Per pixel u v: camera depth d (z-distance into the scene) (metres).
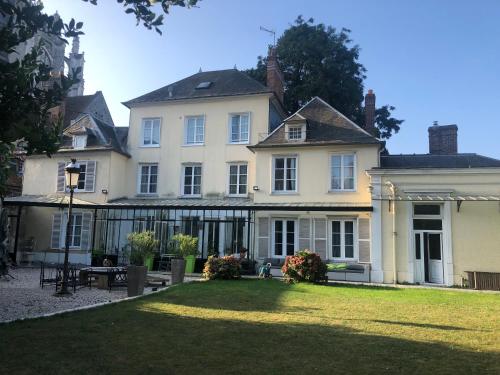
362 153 21.31
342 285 15.99
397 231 19.12
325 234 20.89
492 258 17.94
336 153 21.67
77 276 14.92
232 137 24.98
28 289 13.06
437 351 6.32
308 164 21.95
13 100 4.91
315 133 22.58
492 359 5.92
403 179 19.33
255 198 22.31
